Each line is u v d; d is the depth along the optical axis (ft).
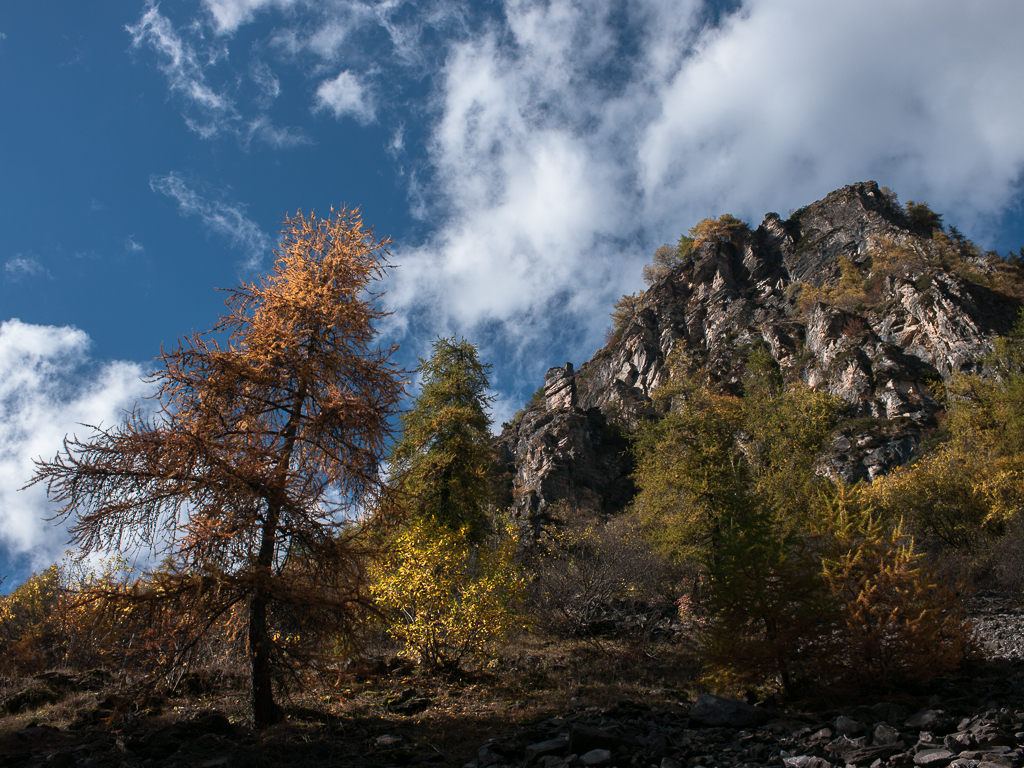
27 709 25.50
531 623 42.24
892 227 223.51
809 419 91.61
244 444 23.20
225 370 23.93
